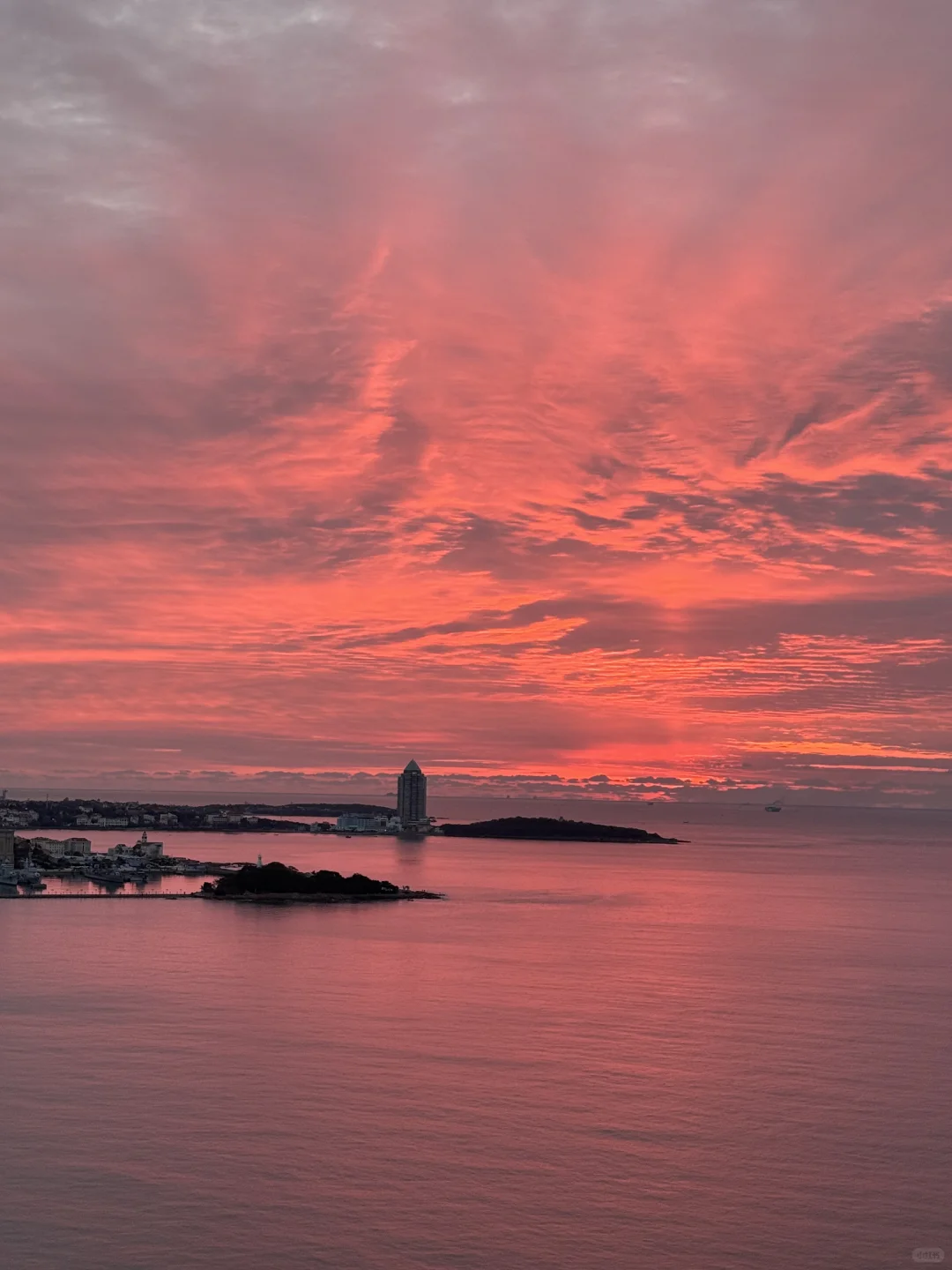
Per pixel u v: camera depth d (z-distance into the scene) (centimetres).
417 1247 8775
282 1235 8931
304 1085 12356
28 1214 9219
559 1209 9438
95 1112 11462
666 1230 9125
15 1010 15862
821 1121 11488
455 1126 11162
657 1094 12244
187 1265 8456
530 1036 14562
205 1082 12431
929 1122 11500
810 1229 9181
